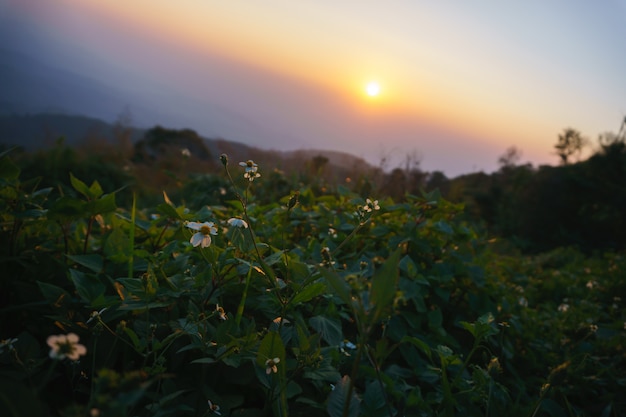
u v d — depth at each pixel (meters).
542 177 14.68
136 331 1.95
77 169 9.18
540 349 3.25
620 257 6.48
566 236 13.02
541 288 5.17
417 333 2.77
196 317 1.96
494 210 15.75
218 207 3.53
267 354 1.73
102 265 2.30
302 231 3.39
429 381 2.46
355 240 3.22
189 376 2.01
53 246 2.69
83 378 1.93
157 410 1.64
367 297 1.40
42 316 2.27
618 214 12.80
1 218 2.52
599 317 4.00
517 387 2.71
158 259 2.38
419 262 3.29
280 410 1.84
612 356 3.37
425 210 3.48
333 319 2.30
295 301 1.94
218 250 2.16
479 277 3.27
